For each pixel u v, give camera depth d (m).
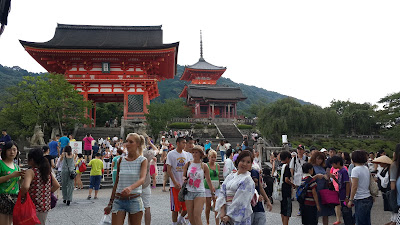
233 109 92.38
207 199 10.05
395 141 62.91
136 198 6.60
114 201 6.66
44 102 36.62
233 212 6.38
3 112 41.47
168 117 44.72
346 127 71.75
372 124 70.56
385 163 9.27
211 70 100.31
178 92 166.00
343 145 56.84
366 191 8.72
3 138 22.75
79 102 38.69
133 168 6.65
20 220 6.62
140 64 51.75
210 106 93.19
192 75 102.56
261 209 7.58
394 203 7.44
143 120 46.38
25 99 37.25
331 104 89.94
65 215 12.30
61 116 38.09
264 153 28.94
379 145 58.94
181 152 9.73
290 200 9.76
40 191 7.22
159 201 16.14
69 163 14.84
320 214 9.28
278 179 10.85
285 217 9.75
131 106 51.09
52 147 21.19
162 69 60.25
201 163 8.66
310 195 9.12
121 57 50.47
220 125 67.62
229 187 6.58
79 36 57.16
